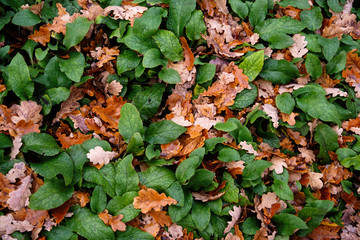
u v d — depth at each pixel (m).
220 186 1.47
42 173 1.38
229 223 1.43
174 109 1.53
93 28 1.55
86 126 1.49
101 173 1.42
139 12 1.57
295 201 1.51
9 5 1.54
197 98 1.56
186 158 1.47
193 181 1.43
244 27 1.63
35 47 1.54
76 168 1.42
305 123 1.56
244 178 1.48
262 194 1.48
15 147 1.40
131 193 1.40
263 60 1.55
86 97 1.54
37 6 1.53
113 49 1.55
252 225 1.45
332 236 1.48
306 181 1.53
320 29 1.71
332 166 1.56
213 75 1.54
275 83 1.59
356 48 1.68
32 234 1.36
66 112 1.49
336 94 1.60
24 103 1.45
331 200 1.54
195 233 1.43
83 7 1.56
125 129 1.46
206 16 1.62
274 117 1.55
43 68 1.52
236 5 1.63
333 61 1.63
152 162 1.45
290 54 1.62
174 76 1.52
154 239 1.38
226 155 1.47
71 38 1.50
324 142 1.56
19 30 1.57
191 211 1.43
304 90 1.56
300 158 1.55
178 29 1.57
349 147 1.59
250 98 1.56
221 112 1.56
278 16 1.67
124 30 1.54
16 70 1.45
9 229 1.34
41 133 1.43
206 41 1.58
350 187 1.55
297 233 1.48
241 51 1.59
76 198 1.41
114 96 1.52
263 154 1.51
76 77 1.48
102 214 1.39
